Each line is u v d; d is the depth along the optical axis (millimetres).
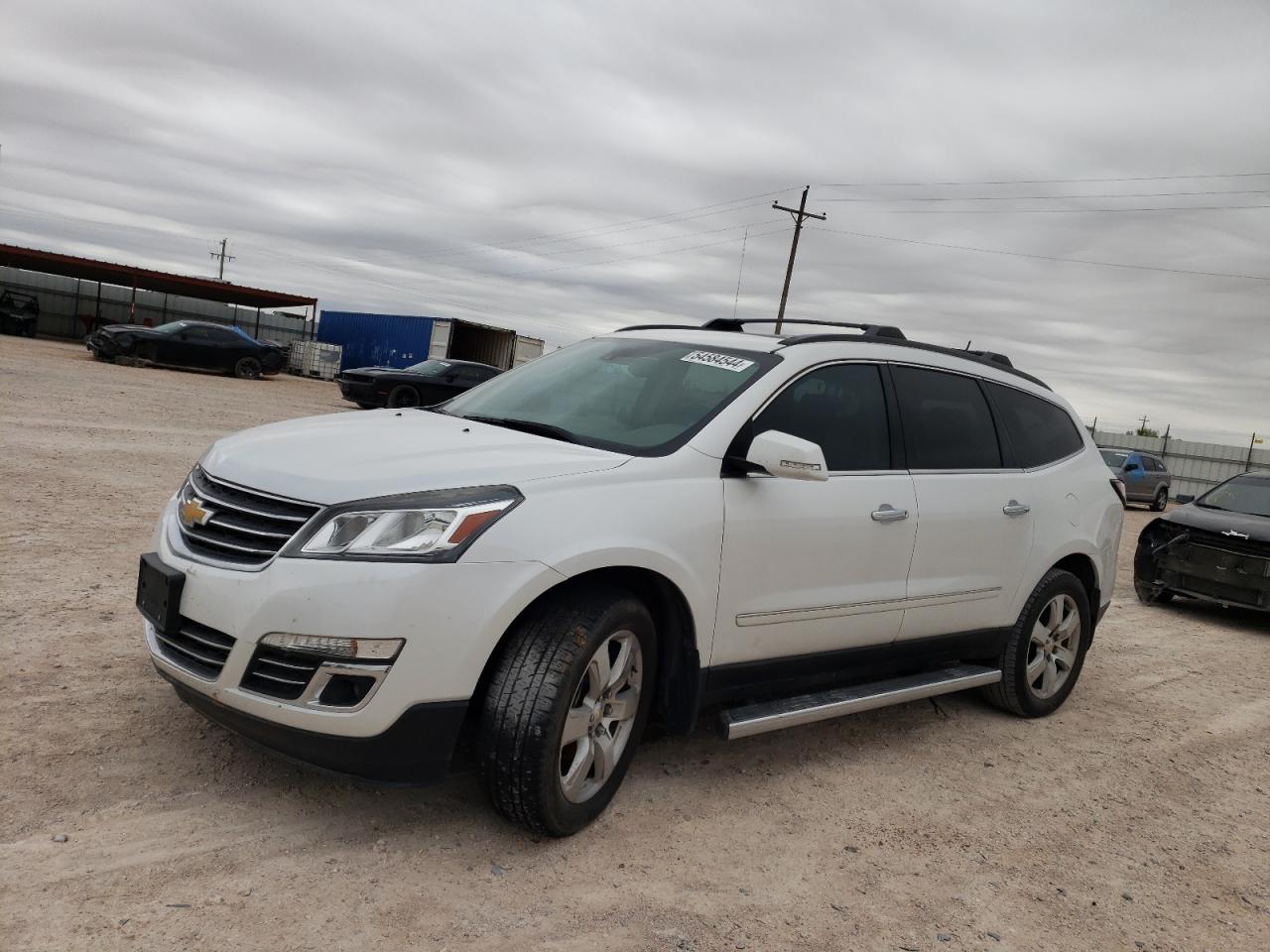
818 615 3703
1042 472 4914
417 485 2812
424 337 35656
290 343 37125
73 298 37906
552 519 2881
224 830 2811
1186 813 4004
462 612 2689
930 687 4312
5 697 3477
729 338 4086
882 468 4023
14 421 10609
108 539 5977
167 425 12406
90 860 2559
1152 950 2889
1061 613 4988
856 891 3006
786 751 4125
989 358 5035
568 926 2584
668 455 3320
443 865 2799
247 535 2836
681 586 3189
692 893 2848
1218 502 9820
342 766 2729
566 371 4137
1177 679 6418
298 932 2389
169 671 2914
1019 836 3572
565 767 3049
